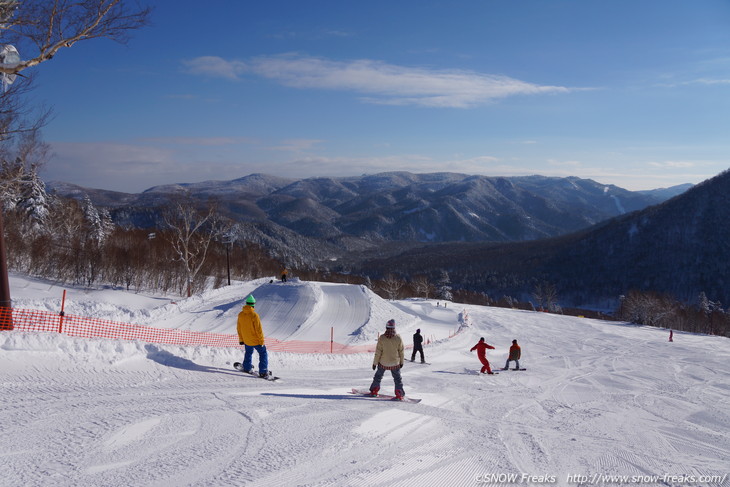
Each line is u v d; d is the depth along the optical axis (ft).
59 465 14.02
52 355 25.13
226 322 98.27
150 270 151.64
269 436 18.35
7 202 119.34
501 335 124.36
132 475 13.83
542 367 66.08
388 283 287.28
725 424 33.71
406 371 51.16
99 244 158.81
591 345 109.19
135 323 86.22
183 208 152.25
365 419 21.98
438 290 305.53
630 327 173.88
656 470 20.04
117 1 31.40
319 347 79.46
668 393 47.91
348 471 15.62
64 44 31.30
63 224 166.71
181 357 31.09
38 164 75.25
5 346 24.03
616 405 38.93
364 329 97.14
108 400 21.18
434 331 118.42
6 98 37.32
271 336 90.74
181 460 15.28
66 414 18.61
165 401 22.06
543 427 26.61
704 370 70.44
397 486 14.90
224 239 167.73
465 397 35.76
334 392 29.45
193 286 156.25
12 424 16.90
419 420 23.44
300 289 123.24
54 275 127.44
